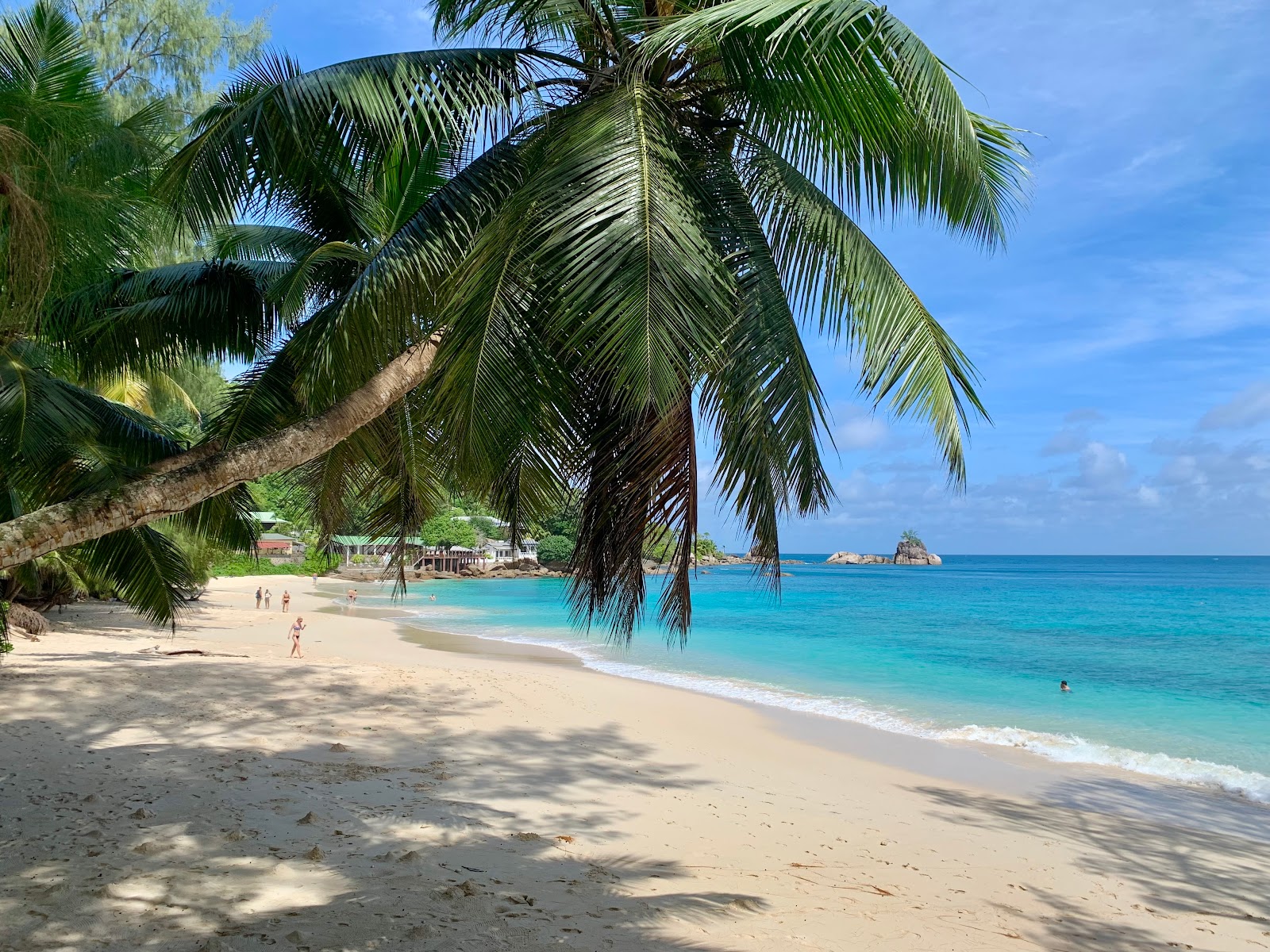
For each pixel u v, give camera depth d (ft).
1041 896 20.88
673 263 12.51
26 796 20.39
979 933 17.17
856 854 23.26
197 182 17.12
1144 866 24.62
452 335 14.05
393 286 15.40
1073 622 128.06
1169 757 40.83
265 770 25.48
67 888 14.15
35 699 34.27
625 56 15.78
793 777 33.47
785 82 14.44
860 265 15.52
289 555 275.39
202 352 26.13
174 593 29.48
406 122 17.74
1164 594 217.77
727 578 322.14
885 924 16.83
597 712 44.04
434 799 23.80
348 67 16.53
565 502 15.52
